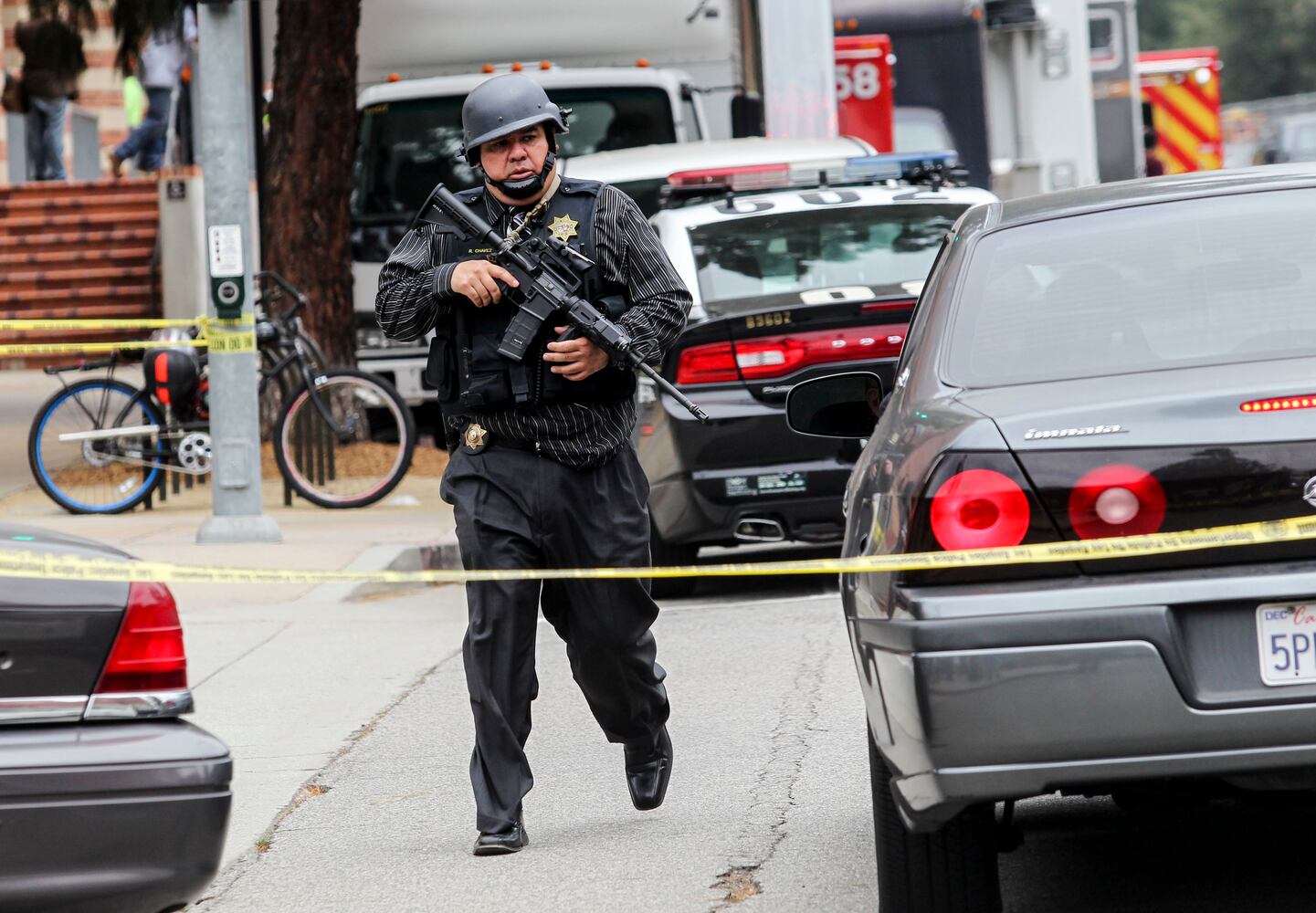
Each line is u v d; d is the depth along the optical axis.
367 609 38.53
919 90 66.88
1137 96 81.75
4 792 14.55
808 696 28.16
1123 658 14.77
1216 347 16.80
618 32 62.44
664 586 38.47
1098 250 18.14
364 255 62.00
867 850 20.33
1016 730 14.90
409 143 61.94
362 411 51.38
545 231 20.97
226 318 44.03
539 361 20.69
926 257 38.34
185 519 49.00
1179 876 18.84
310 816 23.27
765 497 35.78
